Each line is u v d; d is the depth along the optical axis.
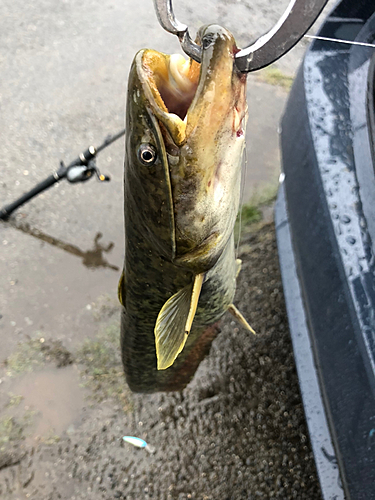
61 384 0.85
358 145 0.62
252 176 1.11
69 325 0.91
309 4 0.29
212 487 0.76
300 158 0.69
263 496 0.75
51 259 0.98
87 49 1.40
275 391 0.84
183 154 0.37
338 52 0.71
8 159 1.13
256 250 1.00
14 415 0.82
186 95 0.37
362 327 0.55
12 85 1.29
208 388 0.85
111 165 1.14
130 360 0.68
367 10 0.70
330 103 0.67
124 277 0.54
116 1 1.55
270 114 1.26
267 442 0.79
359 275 0.57
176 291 0.48
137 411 0.83
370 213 0.58
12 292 0.94
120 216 1.05
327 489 0.67
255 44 0.33
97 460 0.79
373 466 0.54
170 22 0.34
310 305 0.66
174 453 0.79
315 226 0.64
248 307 0.92
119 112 1.26
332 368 0.61
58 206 1.05
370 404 0.54
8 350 0.88
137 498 0.76
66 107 1.25
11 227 1.01
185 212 0.40
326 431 0.69
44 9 1.50
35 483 0.76
